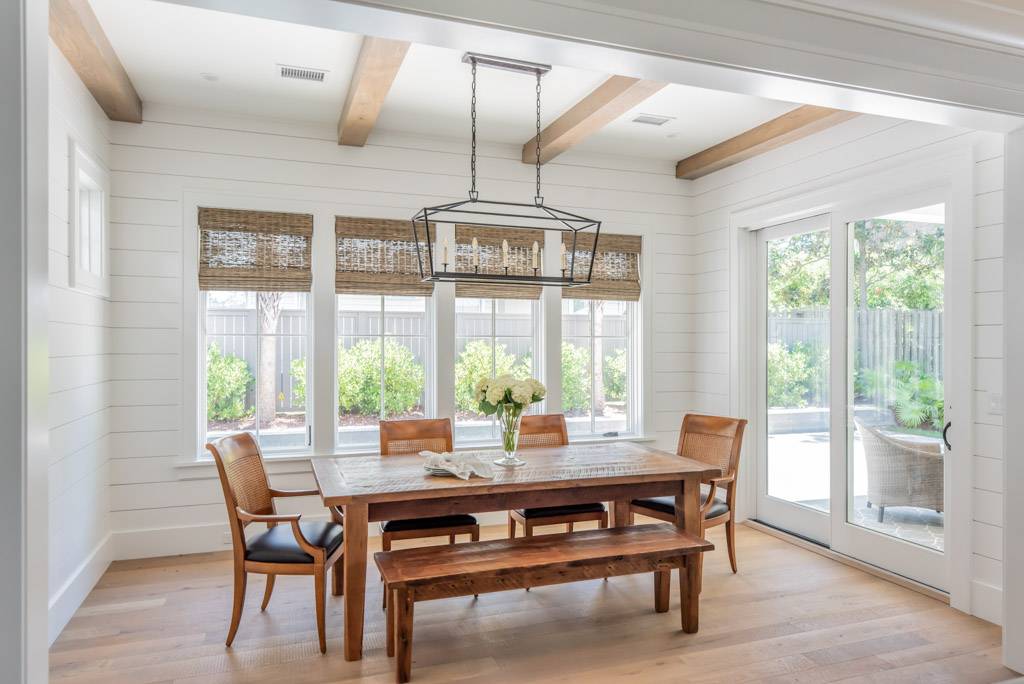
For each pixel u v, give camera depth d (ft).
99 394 12.18
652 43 6.72
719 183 16.71
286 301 14.49
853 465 13.00
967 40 8.09
